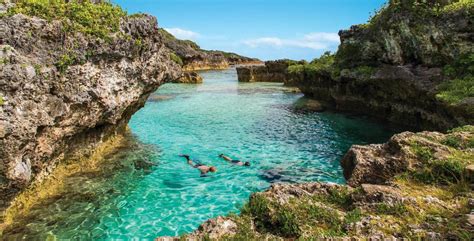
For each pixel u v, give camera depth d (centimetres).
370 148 1271
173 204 1348
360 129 2591
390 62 2761
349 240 729
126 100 1747
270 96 4428
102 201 1347
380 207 845
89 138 1644
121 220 1216
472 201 812
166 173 1666
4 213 1077
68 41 1287
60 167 1473
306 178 1617
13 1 1198
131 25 1697
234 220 830
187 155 1908
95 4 1559
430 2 2431
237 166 1781
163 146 2123
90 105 1439
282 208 855
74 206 1284
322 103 3784
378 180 1102
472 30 2128
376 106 2989
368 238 730
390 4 2780
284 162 1855
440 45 2311
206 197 1412
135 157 1873
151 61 1945
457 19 2202
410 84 2380
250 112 3316
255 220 859
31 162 1155
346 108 3409
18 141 998
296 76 4400
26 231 1095
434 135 1219
